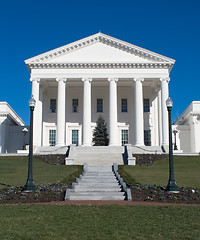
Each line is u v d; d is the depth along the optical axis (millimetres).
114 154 41219
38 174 28812
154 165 35562
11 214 14086
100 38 51656
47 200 18844
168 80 50500
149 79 51781
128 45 51094
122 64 50594
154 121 56188
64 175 28125
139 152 45500
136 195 19812
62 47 51000
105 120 56438
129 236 11008
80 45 51500
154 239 10727
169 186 20328
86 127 49219
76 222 12781
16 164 35750
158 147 47656
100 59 51219
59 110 49594
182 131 57562
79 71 50844
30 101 22172
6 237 10641
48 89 57375
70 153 40469
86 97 50031
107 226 12234
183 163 36406
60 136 48844
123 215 14031
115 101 50000
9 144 57844
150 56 50969
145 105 57188
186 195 19469
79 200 19297
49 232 11320
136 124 49469
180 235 11188
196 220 13289
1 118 56281
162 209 15281
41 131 52281
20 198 18688
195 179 26156
